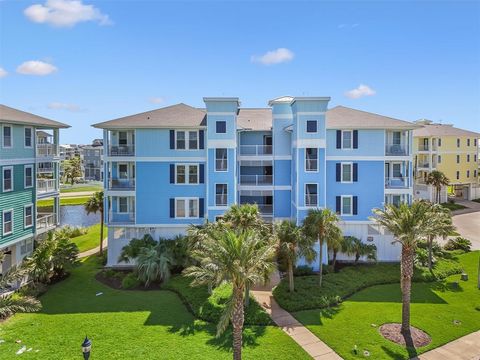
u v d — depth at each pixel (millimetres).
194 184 31703
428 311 21969
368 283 26484
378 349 17750
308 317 21219
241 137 35375
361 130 31516
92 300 23594
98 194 35469
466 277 27453
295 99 30078
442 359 17078
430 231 19109
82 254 34969
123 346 17719
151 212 31656
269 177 34469
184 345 17859
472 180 64125
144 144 31406
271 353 17250
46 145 30641
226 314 14586
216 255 15047
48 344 17844
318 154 30250
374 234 31891
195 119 32594
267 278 18359
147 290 25578
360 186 31719
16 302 18016
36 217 29172
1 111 27297
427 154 59969
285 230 23656
